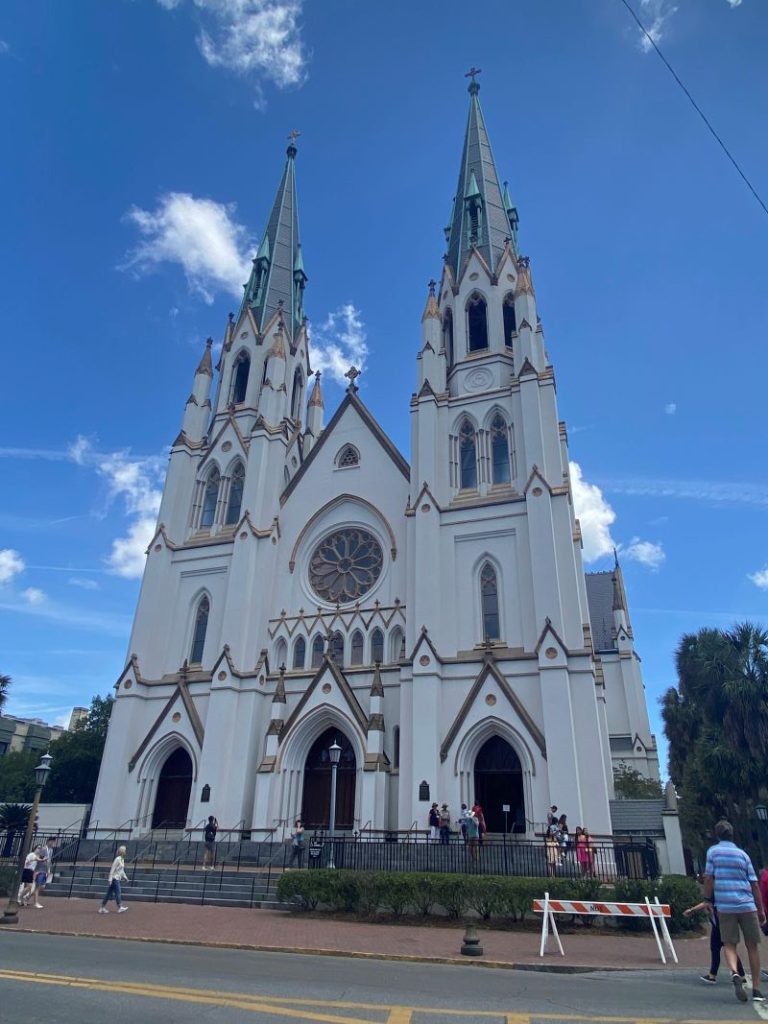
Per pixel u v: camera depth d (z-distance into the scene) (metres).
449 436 44.59
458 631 38.75
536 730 34.00
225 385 54.88
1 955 14.57
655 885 21.28
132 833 39.44
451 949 16.88
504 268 49.81
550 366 43.41
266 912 23.78
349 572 44.59
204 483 51.09
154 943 17.73
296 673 41.50
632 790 58.91
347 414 49.94
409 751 35.72
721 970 14.48
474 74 64.75
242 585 43.75
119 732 42.44
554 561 37.44
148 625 45.50
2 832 39.31
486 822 34.84
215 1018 9.20
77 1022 8.92
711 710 45.69
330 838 29.31
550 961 15.29
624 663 73.44
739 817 44.50
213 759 38.97
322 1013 9.66
